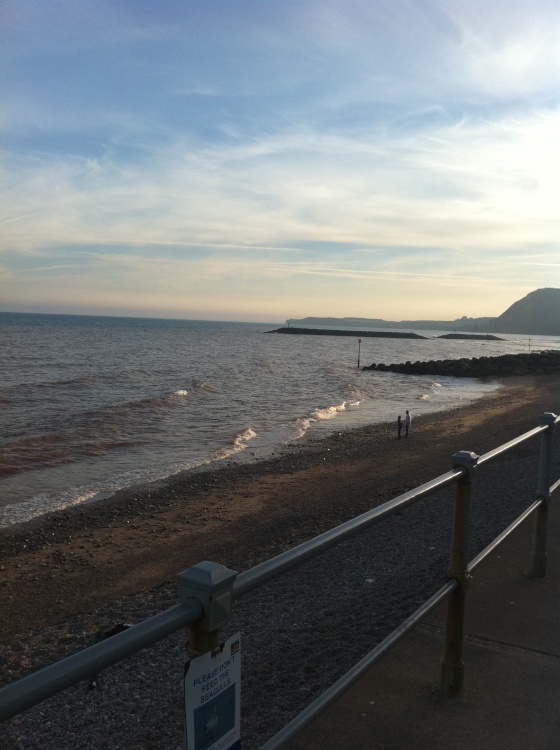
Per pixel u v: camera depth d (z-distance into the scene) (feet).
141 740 13.00
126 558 31.81
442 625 12.69
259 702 12.73
